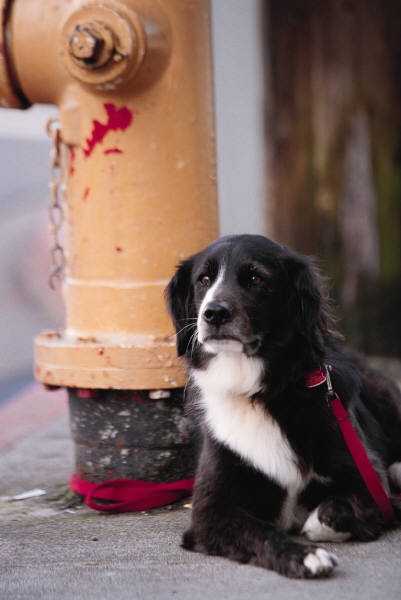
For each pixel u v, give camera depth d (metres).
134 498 4.98
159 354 4.83
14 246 13.93
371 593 3.44
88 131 4.93
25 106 5.28
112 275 4.98
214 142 5.18
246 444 4.24
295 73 9.23
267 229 9.73
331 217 9.36
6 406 8.71
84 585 3.71
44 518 4.89
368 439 4.84
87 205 5.00
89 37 4.61
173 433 5.02
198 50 4.98
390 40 8.91
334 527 4.03
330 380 4.41
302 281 4.42
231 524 3.99
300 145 9.36
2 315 12.84
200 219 5.06
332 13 8.99
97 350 4.86
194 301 4.66
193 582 3.67
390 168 9.10
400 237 9.16
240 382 4.36
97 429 5.06
